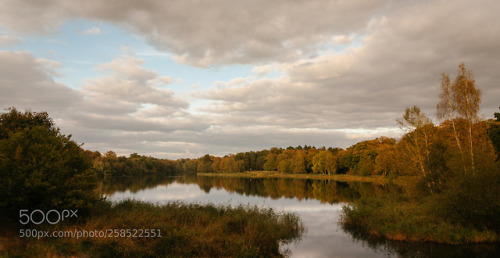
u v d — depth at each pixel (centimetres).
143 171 14962
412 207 2364
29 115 2289
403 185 3152
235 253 1422
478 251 1634
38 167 1509
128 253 1309
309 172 12300
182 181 9494
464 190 1842
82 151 1845
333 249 1781
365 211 2480
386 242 1891
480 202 1788
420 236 1877
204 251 1402
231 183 8312
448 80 2645
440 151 2653
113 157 11981
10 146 1545
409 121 2961
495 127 3341
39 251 1210
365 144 9062
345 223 2500
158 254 1376
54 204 1457
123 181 8700
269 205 3544
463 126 2562
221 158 18612
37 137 1670
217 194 4869
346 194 4731
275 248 1616
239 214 2017
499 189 1786
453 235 1783
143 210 1923
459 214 1883
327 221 2625
